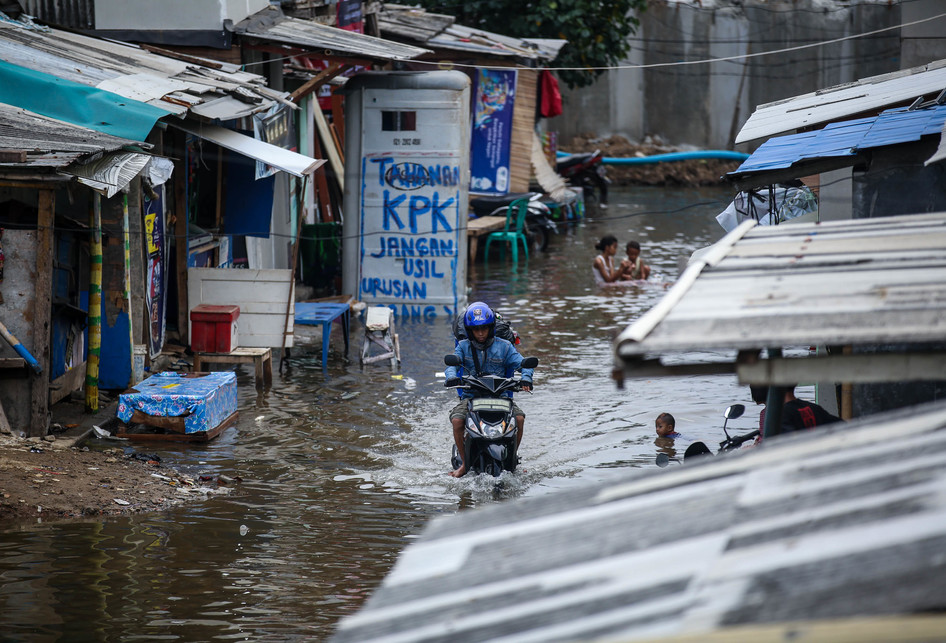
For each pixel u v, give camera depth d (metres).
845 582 3.33
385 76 33.03
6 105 21.42
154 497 15.49
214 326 23.62
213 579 12.41
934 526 3.54
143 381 20.34
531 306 34.47
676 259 44.66
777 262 7.43
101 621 11.09
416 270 33.66
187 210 25.69
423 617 4.03
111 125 21.06
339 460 18.11
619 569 4.00
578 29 51.62
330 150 43.53
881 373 5.67
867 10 74.62
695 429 20.20
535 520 4.96
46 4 27.61
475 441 16.77
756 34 76.12
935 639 2.93
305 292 34.84
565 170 63.56
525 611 3.84
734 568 3.68
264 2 31.25
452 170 33.06
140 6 27.77
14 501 14.48
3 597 11.60
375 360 26.70
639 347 5.35
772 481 4.56
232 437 19.50
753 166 16.05
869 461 4.47
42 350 17.83
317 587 12.30
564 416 21.34
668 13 76.50
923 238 7.81
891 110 18.77
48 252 17.72
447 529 5.15
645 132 78.50
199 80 25.17
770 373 5.70
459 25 48.31
